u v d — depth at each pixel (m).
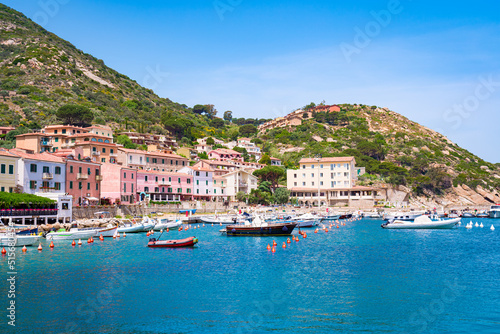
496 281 44.09
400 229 107.00
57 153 123.19
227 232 88.12
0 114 194.25
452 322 31.92
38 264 53.25
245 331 30.38
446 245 73.06
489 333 29.80
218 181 156.75
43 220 84.88
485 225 124.69
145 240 79.38
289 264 53.94
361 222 133.25
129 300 37.41
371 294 39.25
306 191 185.88
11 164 85.06
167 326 31.36
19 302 36.72
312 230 103.44
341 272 48.81
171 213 121.75
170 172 138.88
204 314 33.84
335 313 34.06
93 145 130.75
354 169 197.38
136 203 116.69
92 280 44.50
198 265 53.09
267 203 164.38
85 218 94.00
